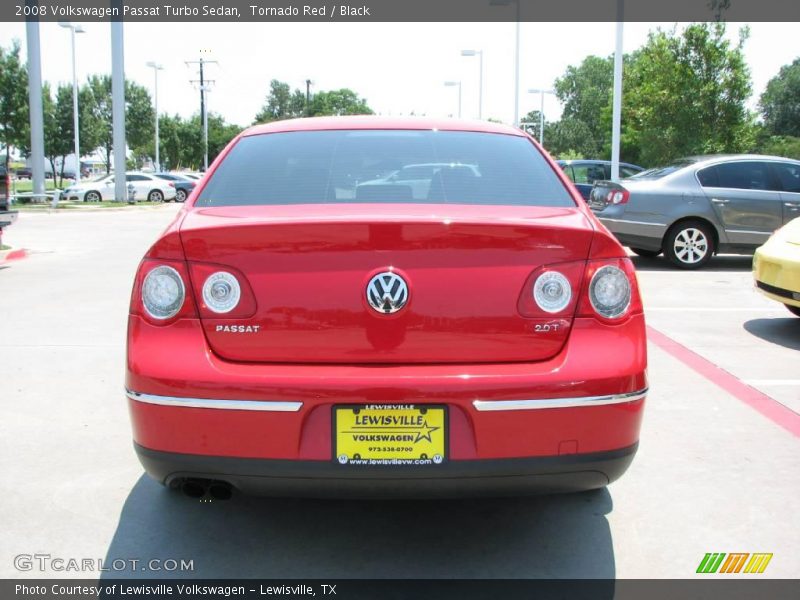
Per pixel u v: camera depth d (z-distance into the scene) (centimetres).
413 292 258
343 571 292
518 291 262
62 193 3391
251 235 259
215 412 254
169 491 360
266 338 260
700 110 1986
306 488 260
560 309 264
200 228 263
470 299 260
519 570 293
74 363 573
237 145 352
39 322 718
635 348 269
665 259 1172
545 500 354
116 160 2978
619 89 1591
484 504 350
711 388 518
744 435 431
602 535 321
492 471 255
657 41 2025
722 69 1995
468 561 300
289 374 254
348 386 251
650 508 345
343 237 257
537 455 256
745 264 1153
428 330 260
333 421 254
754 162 1082
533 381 254
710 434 432
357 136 351
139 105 5325
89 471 380
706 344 642
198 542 314
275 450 254
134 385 263
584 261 267
